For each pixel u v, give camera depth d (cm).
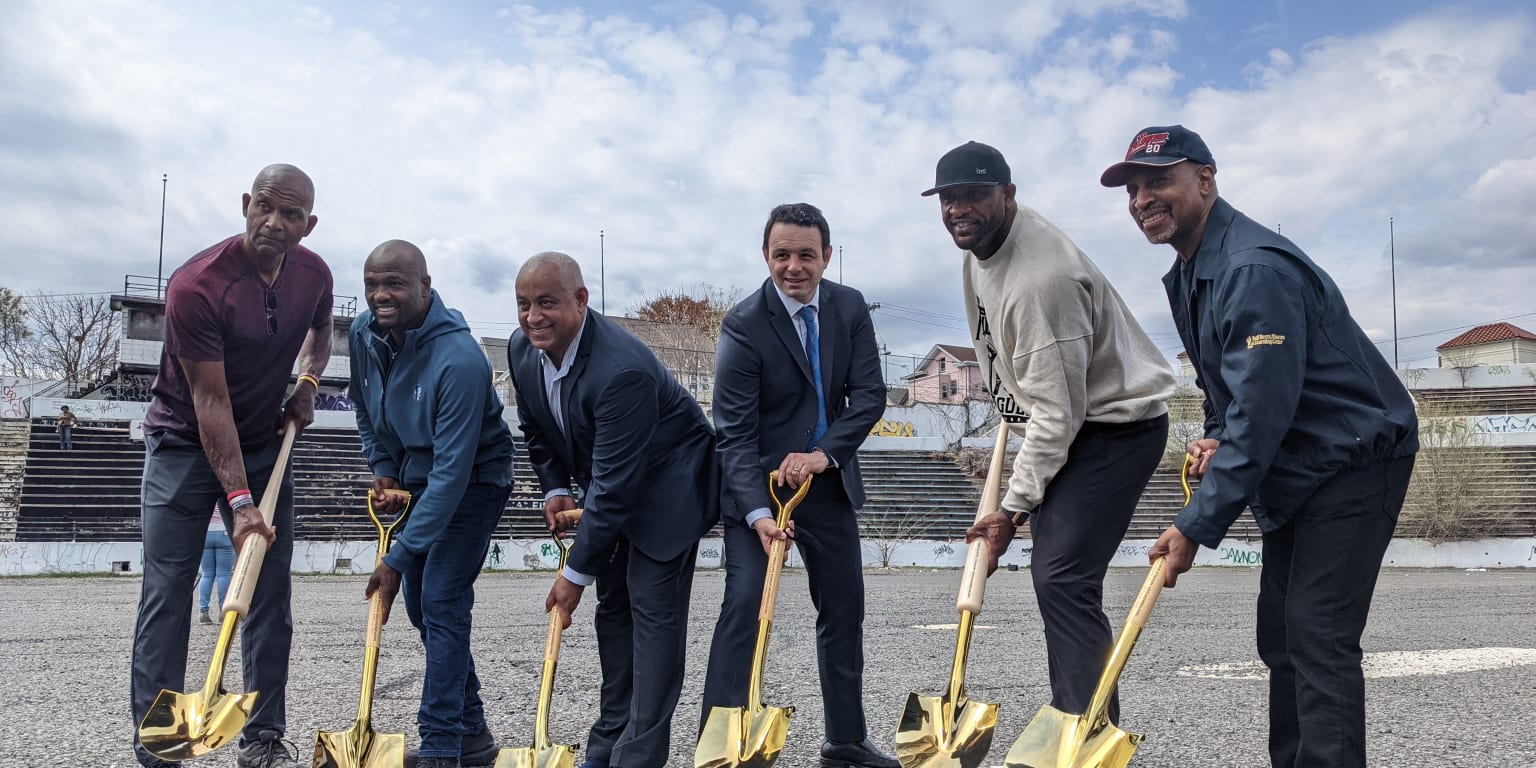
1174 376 304
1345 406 238
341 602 1112
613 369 306
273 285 331
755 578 317
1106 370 287
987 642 718
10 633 761
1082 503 284
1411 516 2495
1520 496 2666
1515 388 3656
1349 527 239
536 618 914
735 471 317
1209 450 293
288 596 347
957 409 3170
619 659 337
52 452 2255
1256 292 236
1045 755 240
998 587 1475
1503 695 471
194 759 345
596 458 307
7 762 332
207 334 312
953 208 281
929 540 2342
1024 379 282
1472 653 639
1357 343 246
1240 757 346
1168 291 285
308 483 2370
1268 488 245
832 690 329
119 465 2259
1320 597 240
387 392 340
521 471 2550
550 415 333
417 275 328
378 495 349
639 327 4225
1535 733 383
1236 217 255
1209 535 234
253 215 315
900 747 267
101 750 351
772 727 274
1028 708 450
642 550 311
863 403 334
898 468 2869
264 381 333
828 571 327
